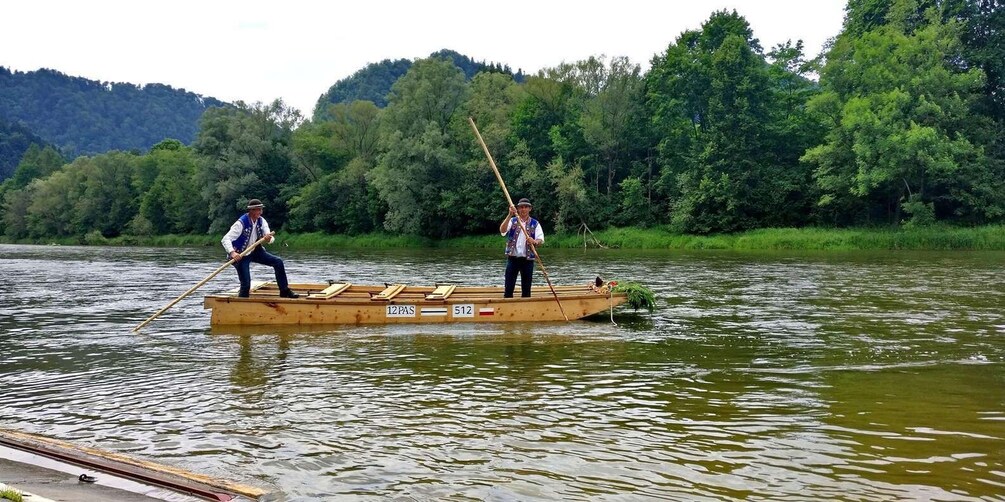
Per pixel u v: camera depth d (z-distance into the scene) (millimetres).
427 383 6586
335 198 65125
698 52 52625
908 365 7297
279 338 9195
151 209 77125
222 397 6086
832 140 42000
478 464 4438
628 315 11414
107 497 3713
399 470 4336
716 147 46438
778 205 45688
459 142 58344
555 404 5828
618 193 53469
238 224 10375
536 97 57500
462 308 10578
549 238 50188
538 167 54312
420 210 54375
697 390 6281
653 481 4145
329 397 6078
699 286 16438
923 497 3887
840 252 33750
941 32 40469
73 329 10031
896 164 38062
